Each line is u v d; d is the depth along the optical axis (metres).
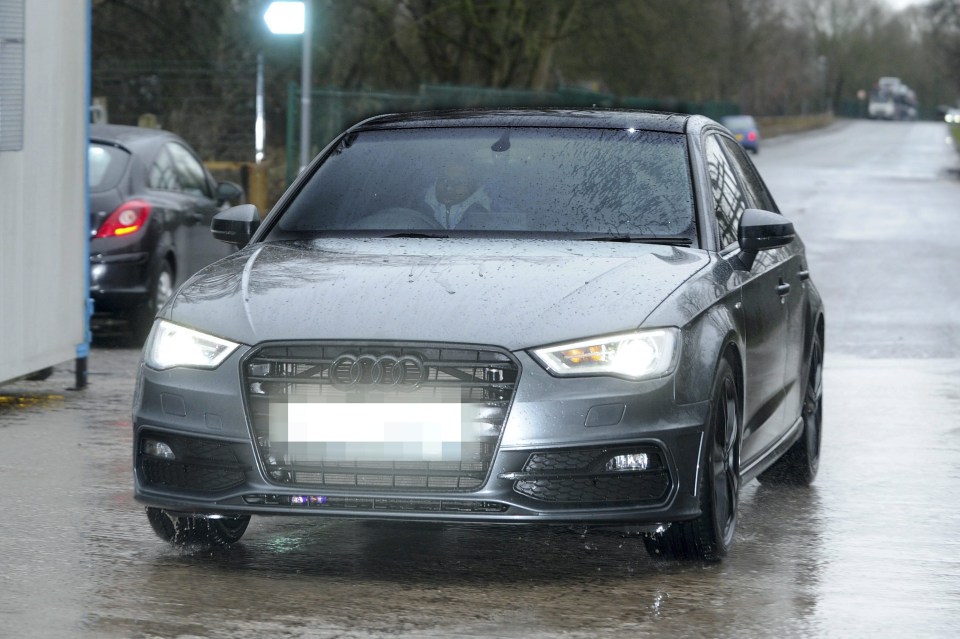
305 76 40.03
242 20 62.38
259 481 10.17
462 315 10.19
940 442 17.34
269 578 10.59
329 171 13.04
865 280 37.91
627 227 12.05
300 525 12.45
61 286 19.80
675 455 10.24
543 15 78.50
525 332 10.09
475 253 11.38
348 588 10.32
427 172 12.74
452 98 68.88
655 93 91.00
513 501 9.96
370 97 58.09
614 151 12.76
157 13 63.41
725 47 87.44
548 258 11.22
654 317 10.38
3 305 18.31
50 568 10.84
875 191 85.75
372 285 10.66
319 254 11.56
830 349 25.84
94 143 25.67
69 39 19.75
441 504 10.02
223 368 10.32
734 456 11.55
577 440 9.96
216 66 59.00
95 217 24.89
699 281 11.12
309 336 10.15
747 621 9.66
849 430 18.12
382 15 70.19
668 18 81.19
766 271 13.14
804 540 12.29
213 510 10.35
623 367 10.12
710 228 12.09
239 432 10.21
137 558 11.19
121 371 22.39
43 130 19.16
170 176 27.09
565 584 10.53
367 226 12.32
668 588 10.47
